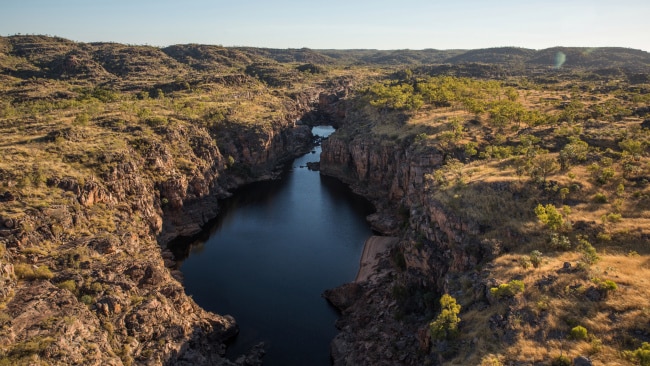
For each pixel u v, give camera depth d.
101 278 53.06
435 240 64.25
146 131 110.50
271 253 91.12
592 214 56.66
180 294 60.12
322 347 61.66
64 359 38.62
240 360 57.12
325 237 99.31
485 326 42.69
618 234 51.34
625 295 39.69
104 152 88.06
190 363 51.31
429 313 57.84
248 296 74.38
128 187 86.56
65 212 64.19
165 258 86.00
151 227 89.25
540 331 39.12
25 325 41.00
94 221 70.25
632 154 71.50
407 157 105.38
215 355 56.91
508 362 36.69
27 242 55.19
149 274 59.25
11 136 92.38
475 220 59.62
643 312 36.97
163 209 98.62
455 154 96.56
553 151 84.44
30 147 83.81
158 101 162.00
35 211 60.38
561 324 39.06
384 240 94.62
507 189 65.38
